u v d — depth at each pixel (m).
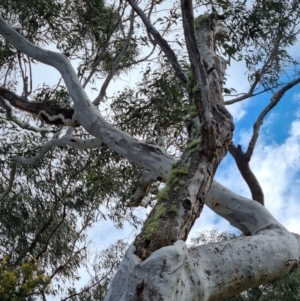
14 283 6.19
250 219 3.59
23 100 5.34
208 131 2.98
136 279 2.38
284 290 8.83
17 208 9.21
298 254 3.32
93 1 7.76
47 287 7.67
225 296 2.85
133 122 7.38
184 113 6.93
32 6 7.27
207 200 3.74
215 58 3.96
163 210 2.71
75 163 8.86
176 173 2.91
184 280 2.49
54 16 7.54
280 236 3.27
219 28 4.56
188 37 3.05
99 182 8.33
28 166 8.05
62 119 5.07
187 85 3.69
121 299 2.37
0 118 7.99
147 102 7.37
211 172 2.99
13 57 7.73
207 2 6.89
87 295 9.37
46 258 9.90
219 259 2.78
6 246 9.65
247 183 4.49
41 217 9.43
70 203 9.36
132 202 5.49
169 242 2.56
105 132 4.32
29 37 7.52
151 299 2.33
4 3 7.30
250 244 2.99
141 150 4.09
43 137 8.13
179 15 7.10
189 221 2.74
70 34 7.90
